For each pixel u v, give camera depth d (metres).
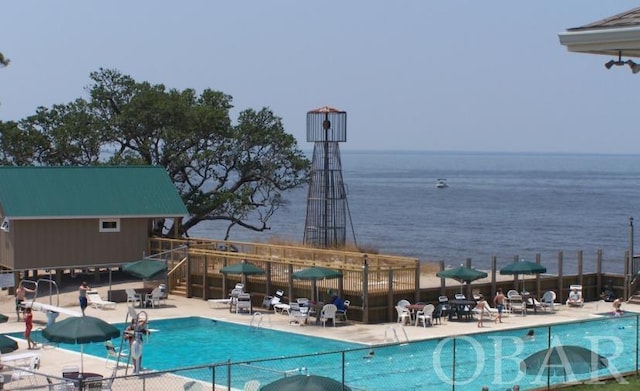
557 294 45.12
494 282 42.62
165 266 43.03
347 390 18.91
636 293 44.97
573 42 12.14
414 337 34.81
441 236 115.38
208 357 32.56
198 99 65.56
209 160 62.56
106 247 49.25
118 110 63.19
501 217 148.12
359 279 38.69
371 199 193.38
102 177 51.19
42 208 47.34
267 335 36.97
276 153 64.44
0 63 53.22
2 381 26.02
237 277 43.50
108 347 30.64
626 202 186.38
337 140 57.91
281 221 140.00
